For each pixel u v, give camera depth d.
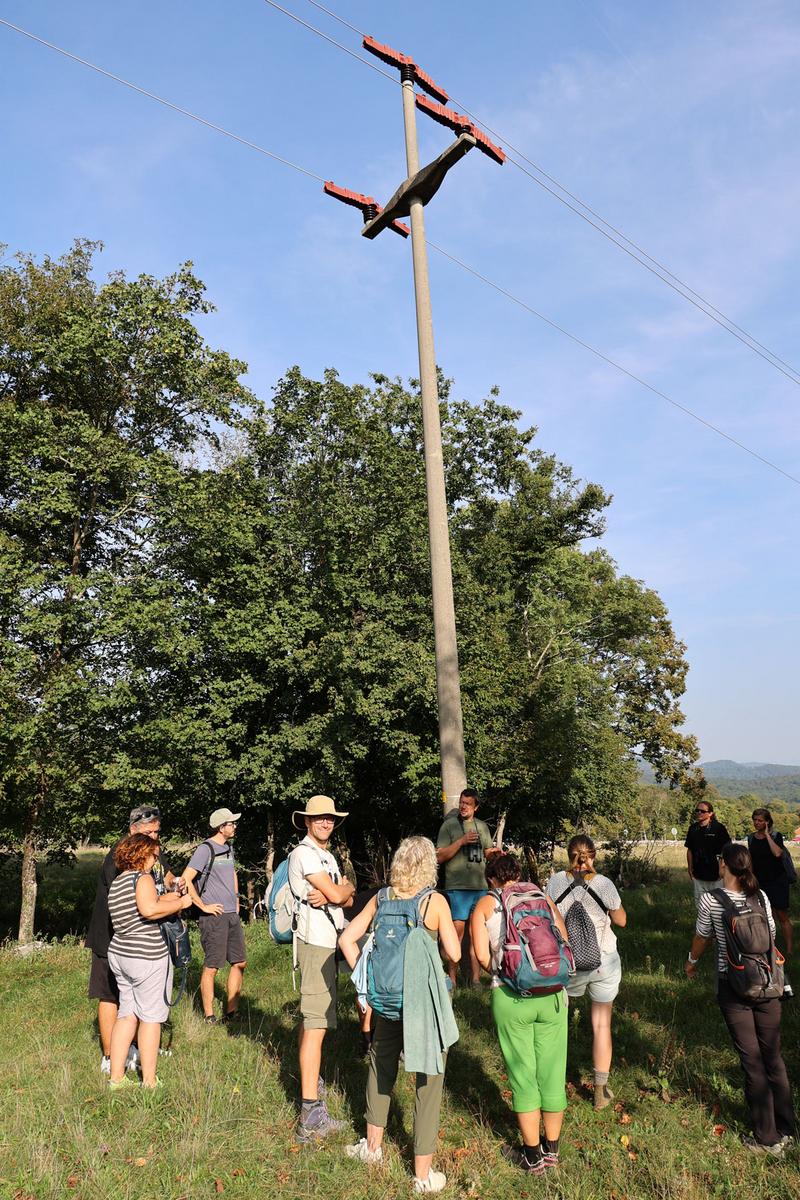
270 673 18.16
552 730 23.45
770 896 8.47
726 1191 3.82
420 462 22.36
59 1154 4.12
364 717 17.91
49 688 14.81
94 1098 4.91
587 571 30.16
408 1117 4.68
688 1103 4.88
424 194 9.21
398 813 23.09
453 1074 5.39
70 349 15.96
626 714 38.66
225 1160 4.07
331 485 19.77
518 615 27.11
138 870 5.12
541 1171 4.00
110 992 5.61
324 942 4.60
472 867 7.59
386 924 4.07
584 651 27.73
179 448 18.72
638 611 34.50
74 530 17.02
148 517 17.05
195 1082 5.02
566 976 4.14
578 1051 5.85
